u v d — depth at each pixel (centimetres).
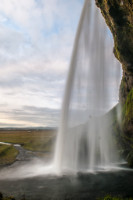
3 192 2284
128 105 4388
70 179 2903
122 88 5850
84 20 4784
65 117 4578
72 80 4756
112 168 3788
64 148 4284
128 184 2584
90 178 2967
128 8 2912
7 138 11388
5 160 4894
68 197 2086
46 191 2302
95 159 4672
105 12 3812
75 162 4225
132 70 4306
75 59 4766
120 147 5341
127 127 4394
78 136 5222
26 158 5262
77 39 4791
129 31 3419
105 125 6028
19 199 2034
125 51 3906
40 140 9494
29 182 2739
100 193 2216
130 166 3934
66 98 4706
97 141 5625
